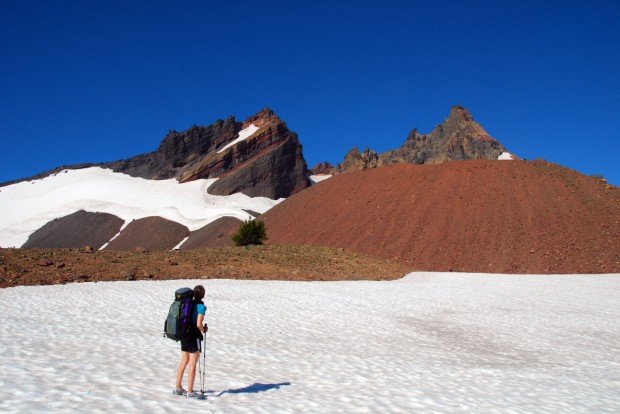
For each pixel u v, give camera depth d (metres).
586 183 79.50
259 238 51.81
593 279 43.91
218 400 8.07
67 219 182.88
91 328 14.88
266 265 39.28
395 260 64.62
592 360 14.27
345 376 10.67
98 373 9.25
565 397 9.77
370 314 21.69
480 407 8.57
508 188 78.38
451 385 10.28
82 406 6.93
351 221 79.06
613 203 71.19
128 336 13.95
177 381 8.22
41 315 16.72
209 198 195.50
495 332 18.61
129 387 8.38
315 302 24.53
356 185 92.12
